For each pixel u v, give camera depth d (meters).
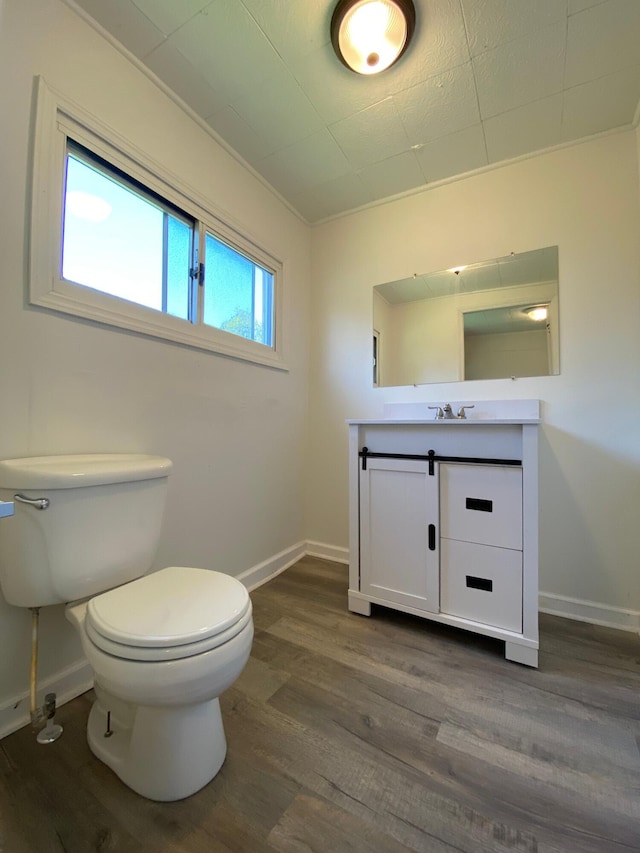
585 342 1.65
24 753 0.94
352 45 1.24
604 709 1.09
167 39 1.24
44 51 1.08
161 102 1.43
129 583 1.01
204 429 1.63
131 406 1.33
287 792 0.84
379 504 1.59
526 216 1.77
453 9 1.14
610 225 1.61
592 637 1.48
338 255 2.32
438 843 0.74
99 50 1.22
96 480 1.00
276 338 2.13
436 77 1.37
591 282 1.64
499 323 1.84
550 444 1.70
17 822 0.78
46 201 1.08
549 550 1.69
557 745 0.97
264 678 1.22
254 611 1.67
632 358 1.57
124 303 1.32
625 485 1.58
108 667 0.76
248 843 0.74
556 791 0.85
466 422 1.41
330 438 2.34
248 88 1.42
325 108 1.51
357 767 0.90
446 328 1.97
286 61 1.31
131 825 0.77
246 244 1.88
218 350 1.69
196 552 1.59
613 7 1.13
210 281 1.70
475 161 1.81
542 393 1.73
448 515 1.44
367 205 2.18
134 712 0.90
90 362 1.21
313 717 1.06
